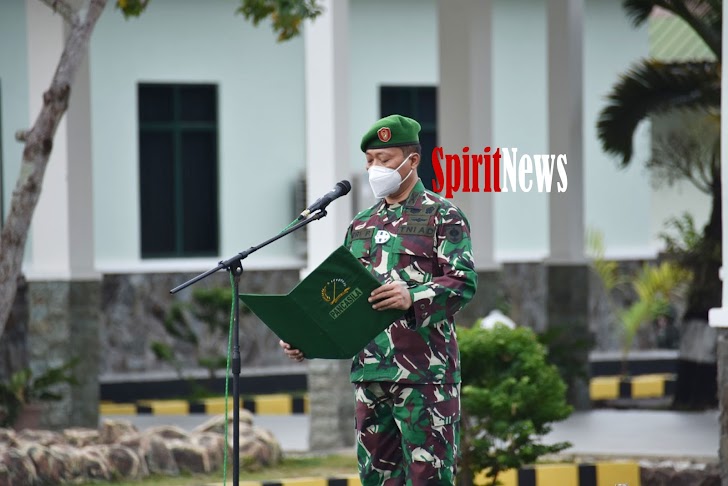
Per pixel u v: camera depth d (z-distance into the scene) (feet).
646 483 87.25
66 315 103.04
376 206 51.65
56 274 103.09
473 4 110.01
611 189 164.96
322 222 99.30
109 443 90.02
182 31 147.33
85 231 103.91
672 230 166.30
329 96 99.09
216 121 149.28
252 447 89.25
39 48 100.07
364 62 153.89
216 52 148.56
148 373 144.46
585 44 163.73
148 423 119.44
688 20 115.24
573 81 118.21
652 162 130.21
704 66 116.16
